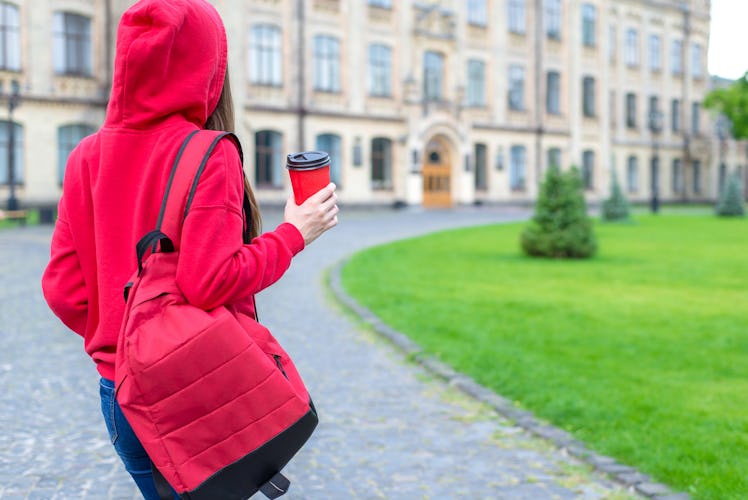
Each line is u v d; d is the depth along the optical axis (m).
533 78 44.75
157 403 1.57
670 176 55.16
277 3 34.19
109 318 1.75
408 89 38.50
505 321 8.58
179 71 1.71
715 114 51.69
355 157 37.06
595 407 5.12
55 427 4.68
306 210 1.82
